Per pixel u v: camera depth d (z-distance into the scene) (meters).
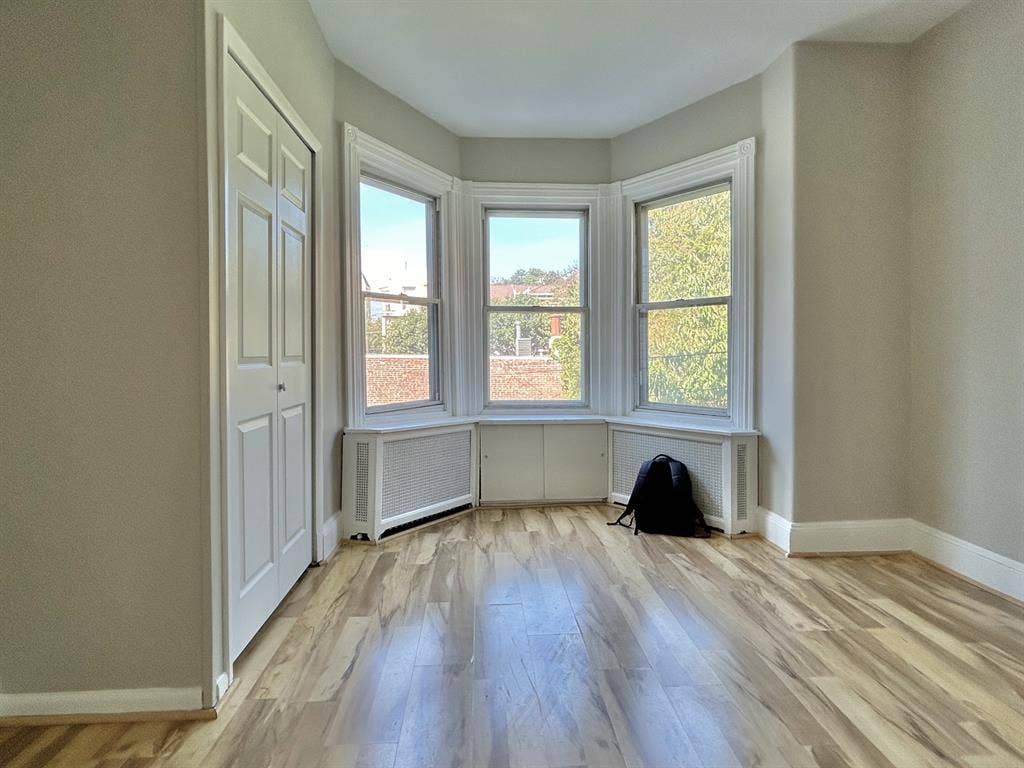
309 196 2.43
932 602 2.15
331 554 2.68
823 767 1.25
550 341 3.79
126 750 1.33
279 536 2.05
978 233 2.33
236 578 1.66
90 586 1.44
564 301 3.75
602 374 3.72
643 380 3.65
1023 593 2.13
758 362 2.97
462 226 3.61
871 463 2.71
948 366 2.48
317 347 2.49
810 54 2.64
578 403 3.77
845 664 1.69
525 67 2.85
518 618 2.01
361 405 2.96
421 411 3.40
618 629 1.92
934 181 2.54
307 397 2.41
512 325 3.77
